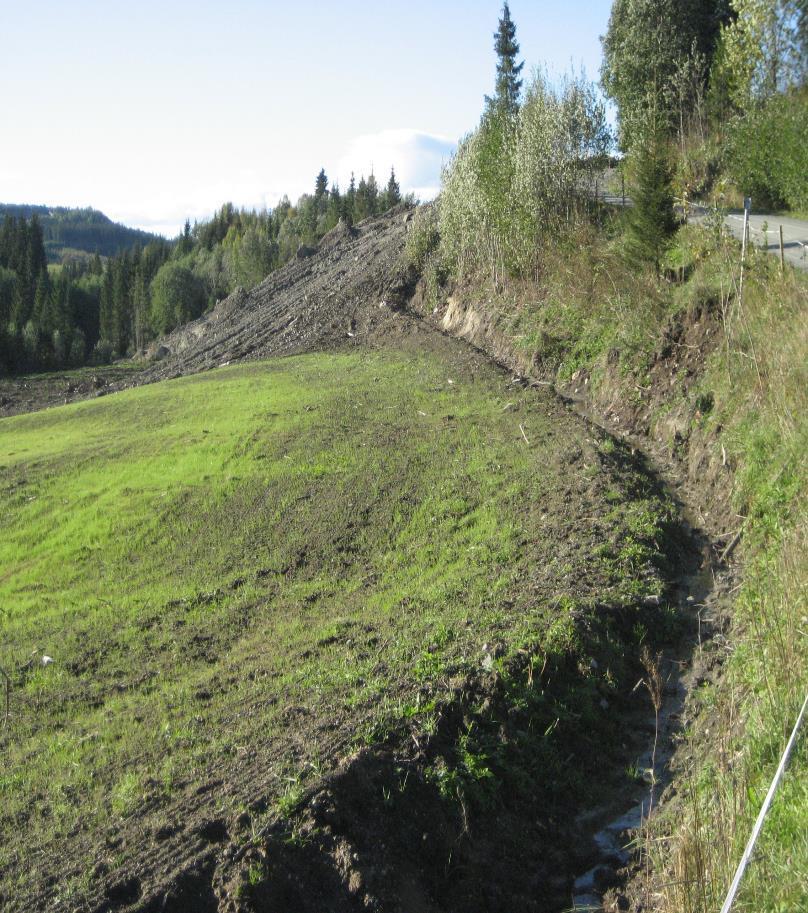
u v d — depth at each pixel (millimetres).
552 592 9031
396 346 25656
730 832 4984
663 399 13867
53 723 8656
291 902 5559
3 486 17359
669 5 29234
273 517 13695
